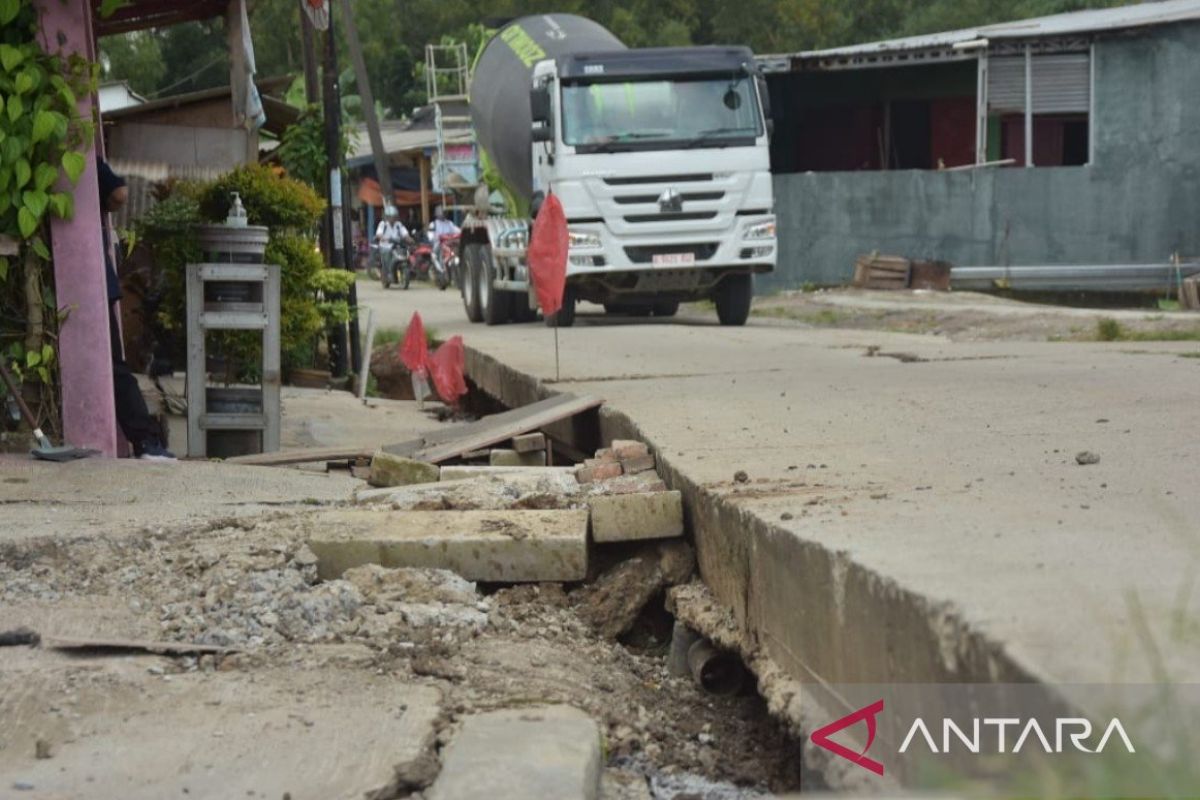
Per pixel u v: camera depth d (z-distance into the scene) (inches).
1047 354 542.6
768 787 170.6
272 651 196.2
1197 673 105.8
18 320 328.2
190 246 464.1
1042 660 110.1
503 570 233.6
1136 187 1098.1
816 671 164.7
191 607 212.1
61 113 324.8
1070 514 187.9
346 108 1875.0
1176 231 1098.7
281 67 2153.1
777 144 1373.0
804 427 316.8
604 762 169.2
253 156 575.2
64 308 329.7
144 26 441.1
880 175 1130.7
